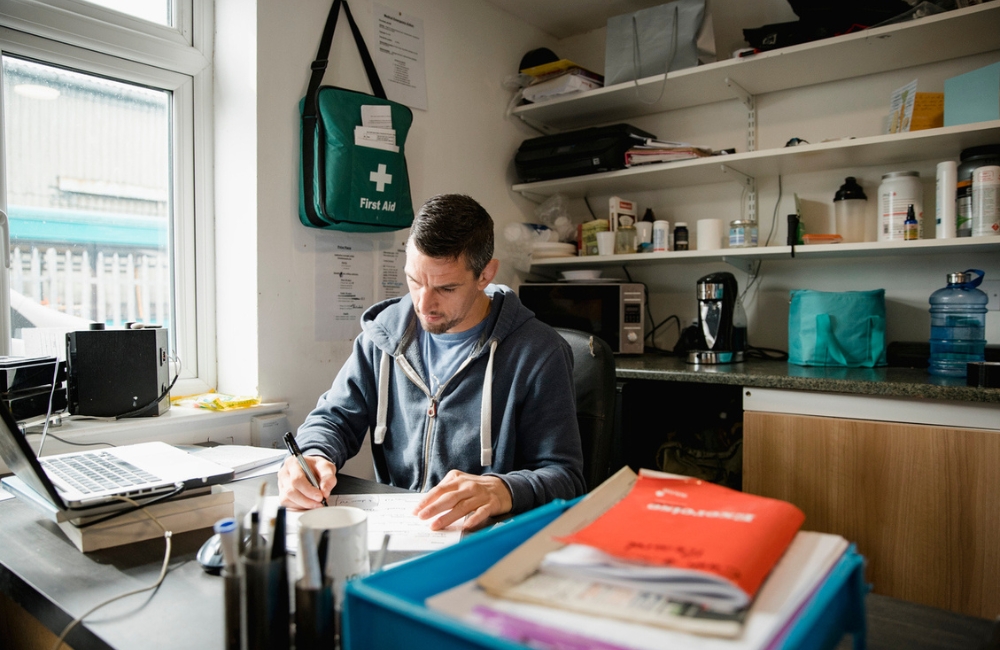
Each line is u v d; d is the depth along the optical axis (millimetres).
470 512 937
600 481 1393
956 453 1569
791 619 466
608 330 2414
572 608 478
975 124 1792
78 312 1677
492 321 1341
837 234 2213
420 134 2271
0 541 891
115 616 668
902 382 1654
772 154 2127
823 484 1753
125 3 1711
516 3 2584
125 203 1758
